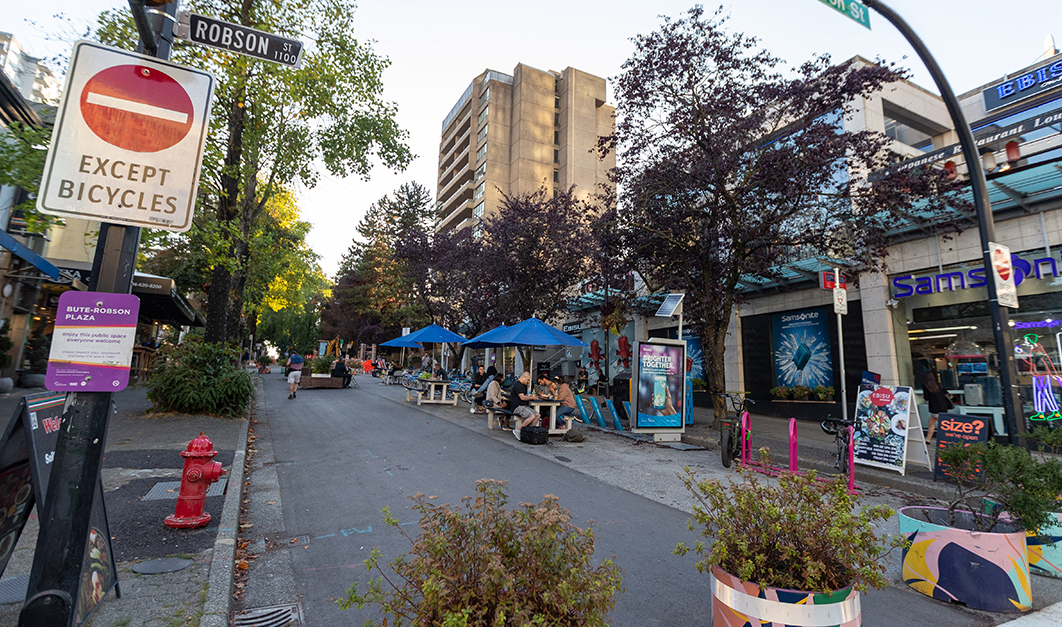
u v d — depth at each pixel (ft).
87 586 10.02
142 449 26.35
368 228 176.76
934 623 11.85
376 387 83.71
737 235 38.52
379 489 21.90
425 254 86.53
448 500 20.42
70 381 8.21
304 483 22.88
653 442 36.24
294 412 47.62
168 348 41.27
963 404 38.88
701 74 38.06
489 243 70.38
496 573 6.68
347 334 182.09
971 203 35.70
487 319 72.84
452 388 64.59
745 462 28.02
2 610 10.39
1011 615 12.30
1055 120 36.99
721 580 9.06
